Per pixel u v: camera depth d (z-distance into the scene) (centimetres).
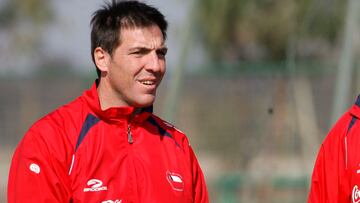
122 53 1505
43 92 5128
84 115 1516
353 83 3528
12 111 5109
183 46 3150
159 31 1521
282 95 3875
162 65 1520
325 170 1634
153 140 1552
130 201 1487
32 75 5128
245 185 4034
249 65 4331
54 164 1459
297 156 4006
